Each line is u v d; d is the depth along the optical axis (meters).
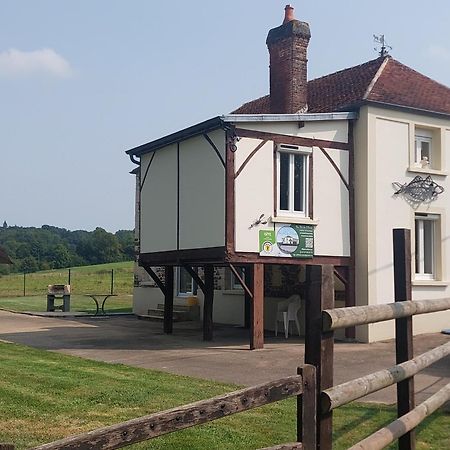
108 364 11.27
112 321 20.77
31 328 18.25
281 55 16.97
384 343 14.65
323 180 15.08
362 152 15.45
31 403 7.88
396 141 15.90
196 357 12.48
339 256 15.18
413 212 16.06
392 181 15.74
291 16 17.06
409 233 5.54
